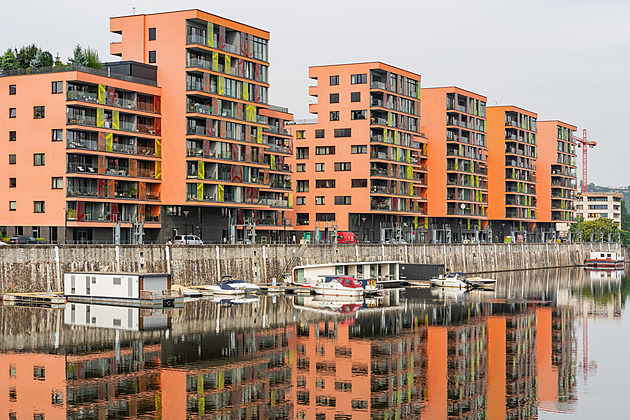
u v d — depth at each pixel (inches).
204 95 5280.5
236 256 5083.7
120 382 2493.8
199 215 5497.1
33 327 3383.4
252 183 5762.8
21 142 4847.4
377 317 4018.2
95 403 2260.1
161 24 5295.3
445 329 3661.4
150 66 5265.8
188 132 5226.4
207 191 5393.7
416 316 4094.5
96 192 4827.8
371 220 7150.6
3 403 2246.6
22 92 4845.0
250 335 3363.7
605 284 6501.0
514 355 3088.1
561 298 5201.8
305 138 7101.4
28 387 2411.4
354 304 4638.3
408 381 2635.3
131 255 4456.2
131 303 4079.7
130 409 2214.6
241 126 5639.8
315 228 6850.4
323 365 2829.7
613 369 2869.1
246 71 5689.0
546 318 4124.0
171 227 5295.3
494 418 2257.6
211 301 4515.3
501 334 3565.5
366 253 6176.2
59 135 4741.6
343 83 6958.7
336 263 5477.4
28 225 4820.4
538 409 2348.7
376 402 2381.9
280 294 5064.0
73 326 3430.1
